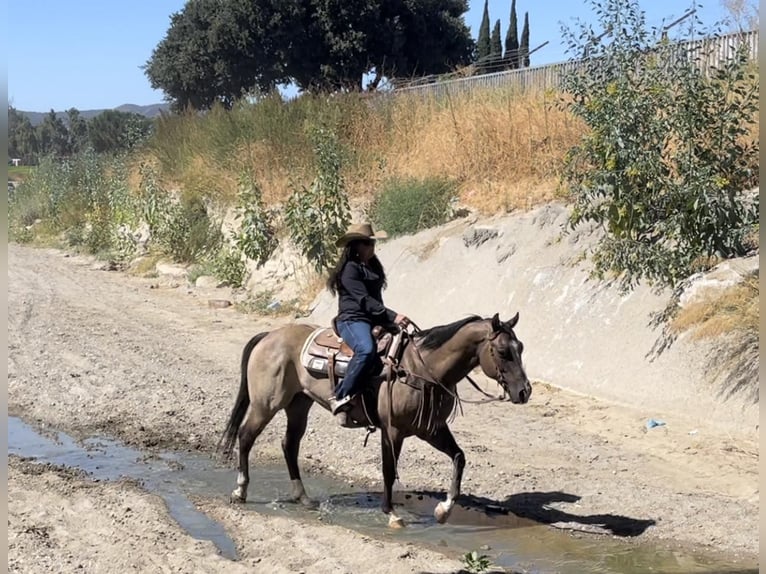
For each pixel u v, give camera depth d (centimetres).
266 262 2223
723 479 917
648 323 1245
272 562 727
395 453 804
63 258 3203
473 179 1927
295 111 2595
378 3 4459
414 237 1823
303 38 4453
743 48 1211
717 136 1201
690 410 1103
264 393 873
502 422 1153
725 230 1201
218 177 2664
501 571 713
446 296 1603
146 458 1040
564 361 1323
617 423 1120
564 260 1456
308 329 888
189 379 1402
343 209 2052
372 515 859
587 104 1288
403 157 2191
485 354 754
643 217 1227
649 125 1220
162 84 4822
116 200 3077
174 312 2034
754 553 750
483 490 916
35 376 1398
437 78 2917
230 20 4447
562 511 853
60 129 7625
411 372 784
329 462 1023
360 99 2525
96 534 782
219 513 854
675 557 747
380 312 810
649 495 880
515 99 2081
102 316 1964
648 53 1270
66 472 973
